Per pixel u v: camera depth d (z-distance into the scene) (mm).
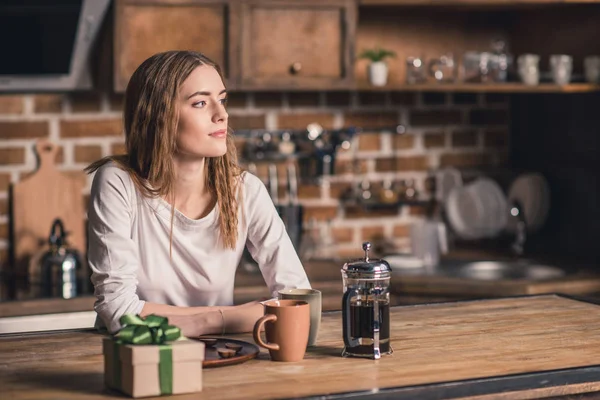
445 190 4547
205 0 3859
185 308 2299
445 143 4578
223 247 2441
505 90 4145
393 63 4465
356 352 1995
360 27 4414
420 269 4086
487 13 4590
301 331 1966
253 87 3941
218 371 1882
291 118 4340
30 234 3943
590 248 4207
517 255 4332
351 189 4453
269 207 2516
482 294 3705
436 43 4527
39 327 3391
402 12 4461
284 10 3965
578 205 4262
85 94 4062
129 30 3789
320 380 1810
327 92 4387
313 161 4281
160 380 1699
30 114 4004
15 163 4000
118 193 2320
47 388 1769
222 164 2408
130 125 2361
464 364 1929
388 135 4488
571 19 4266
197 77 2277
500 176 4617
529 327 2287
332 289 3764
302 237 4227
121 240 2293
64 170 4070
